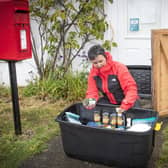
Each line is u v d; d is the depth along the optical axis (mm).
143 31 5137
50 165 2725
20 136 3398
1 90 5617
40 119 3988
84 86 4992
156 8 4949
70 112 3021
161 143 3105
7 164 2744
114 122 2812
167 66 3771
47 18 5504
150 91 4473
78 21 5281
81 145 2672
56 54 5660
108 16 5254
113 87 2971
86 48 5551
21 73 6043
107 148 2559
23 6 3102
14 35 3041
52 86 5094
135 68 4551
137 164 2520
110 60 2885
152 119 2797
